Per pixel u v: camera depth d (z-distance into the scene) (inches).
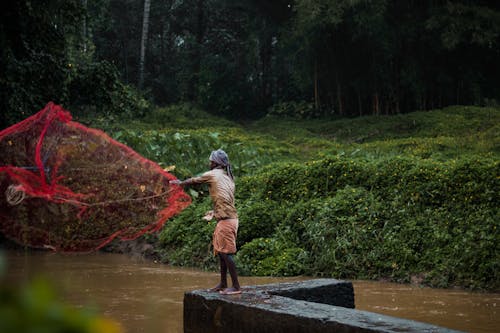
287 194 494.0
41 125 439.8
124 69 1523.1
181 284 353.7
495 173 393.4
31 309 25.7
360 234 406.0
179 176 592.4
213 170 232.7
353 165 481.4
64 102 631.8
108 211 472.4
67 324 26.5
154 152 640.4
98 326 27.1
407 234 392.8
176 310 273.6
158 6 1544.0
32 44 608.4
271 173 514.9
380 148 729.6
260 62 1489.9
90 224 482.0
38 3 598.5
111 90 687.7
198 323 223.9
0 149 419.2
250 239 450.0
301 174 502.3
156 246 493.4
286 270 399.2
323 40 1145.4
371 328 165.8
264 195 503.2
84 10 657.0
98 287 340.8
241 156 669.9
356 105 1222.3
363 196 442.6
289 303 205.5
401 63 1114.7
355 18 1042.7
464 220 382.6
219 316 214.2
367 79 1142.3
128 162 465.4
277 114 1321.4
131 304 288.4
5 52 555.8
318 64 1213.7
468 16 1039.6
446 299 307.3
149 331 232.5
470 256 351.3
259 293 223.6
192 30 1569.9
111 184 463.5
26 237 496.1
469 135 799.1
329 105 1275.8
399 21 1088.8
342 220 420.8
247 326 203.9
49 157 439.2
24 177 420.8
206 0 1536.7
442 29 1039.0
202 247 446.6
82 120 705.6
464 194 395.9
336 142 929.5
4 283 28.5
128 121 1027.3
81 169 453.7
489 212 375.2
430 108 1141.1
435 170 430.3
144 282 361.4
